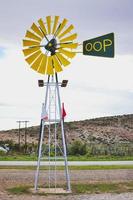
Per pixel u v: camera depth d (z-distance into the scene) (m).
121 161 46.03
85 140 82.56
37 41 21.58
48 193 21.23
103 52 21.52
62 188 22.88
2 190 22.11
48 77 21.75
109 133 89.31
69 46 21.56
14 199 19.58
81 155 58.56
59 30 21.58
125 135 88.75
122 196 20.83
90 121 100.38
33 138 84.19
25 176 27.14
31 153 60.84
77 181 25.62
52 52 21.58
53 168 32.56
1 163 38.66
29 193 21.23
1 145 64.38
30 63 21.50
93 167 33.69
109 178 27.12
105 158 52.62
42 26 21.53
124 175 28.45
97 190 22.47
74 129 91.25
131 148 64.94
